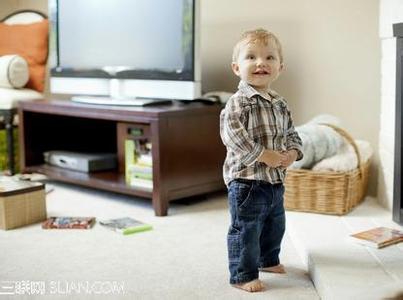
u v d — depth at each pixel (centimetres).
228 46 312
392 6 225
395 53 223
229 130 166
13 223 235
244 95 169
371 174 266
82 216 254
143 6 280
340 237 198
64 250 206
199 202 279
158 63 277
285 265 190
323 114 274
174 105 277
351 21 267
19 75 343
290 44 288
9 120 333
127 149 279
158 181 252
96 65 306
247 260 167
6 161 354
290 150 174
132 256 199
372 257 177
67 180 300
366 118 269
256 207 167
